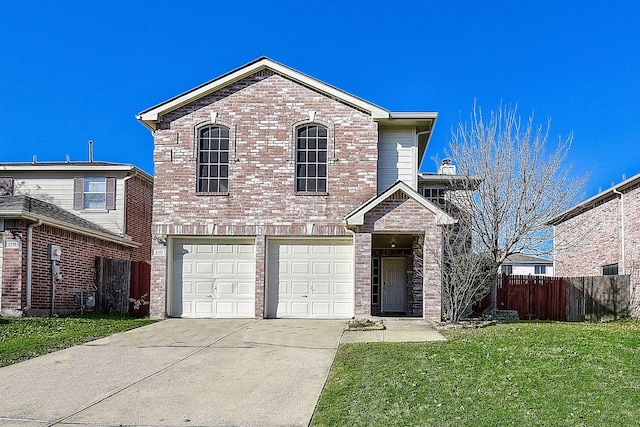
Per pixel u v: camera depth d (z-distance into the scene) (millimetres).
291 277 17234
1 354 11328
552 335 12305
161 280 17156
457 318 15484
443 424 6926
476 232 17422
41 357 11352
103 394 8812
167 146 17484
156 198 17375
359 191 17125
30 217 15844
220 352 11797
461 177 18250
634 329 14195
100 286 19500
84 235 19109
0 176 23531
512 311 18078
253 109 17453
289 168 17250
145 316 18734
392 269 20391
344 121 17312
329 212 17094
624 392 7953
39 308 16500
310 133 17469
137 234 24359
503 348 10898
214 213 17250
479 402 7699
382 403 7855
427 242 16000
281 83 17484
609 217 22656
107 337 13594
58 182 23484
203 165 17516
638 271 19344
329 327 14992
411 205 16094
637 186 19953
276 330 14523
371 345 12016
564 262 28469
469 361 10000
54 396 8703
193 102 17578
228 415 7773
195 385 9297
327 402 8102
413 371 9484
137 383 9430
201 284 17375
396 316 18250
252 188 17250
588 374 8867
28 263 16031
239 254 17406
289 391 8883
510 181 17453
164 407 8148
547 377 8773
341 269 17188
